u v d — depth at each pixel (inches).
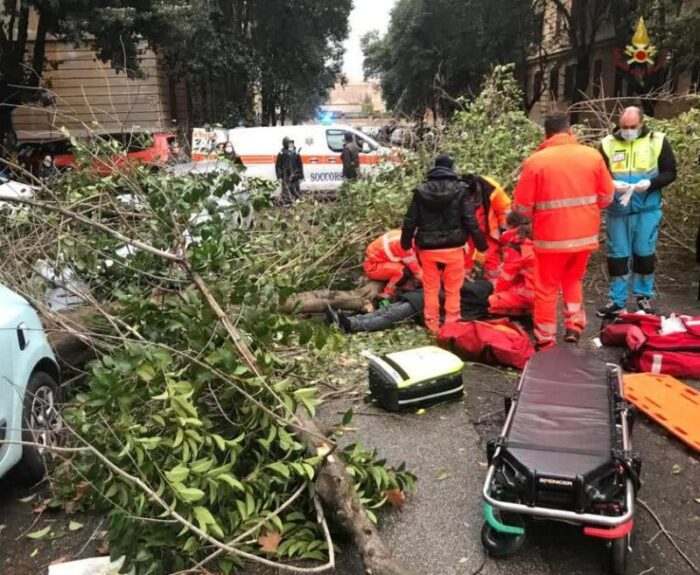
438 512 135.3
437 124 373.7
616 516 106.6
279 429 126.0
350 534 116.7
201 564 111.0
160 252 138.3
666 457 152.1
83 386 200.1
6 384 140.1
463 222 229.8
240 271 172.1
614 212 235.5
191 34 793.6
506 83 378.6
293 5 1176.2
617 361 206.5
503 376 203.3
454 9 1199.6
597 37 1175.6
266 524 120.2
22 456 148.3
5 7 690.8
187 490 106.7
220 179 202.1
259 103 1407.5
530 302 240.2
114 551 112.5
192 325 134.7
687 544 122.5
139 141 235.1
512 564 119.1
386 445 163.2
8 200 141.6
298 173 614.2
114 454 114.7
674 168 229.9
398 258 264.5
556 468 109.0
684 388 179.8
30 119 764.0
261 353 134.4
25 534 137.0
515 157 327.9
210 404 137.6
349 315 263.4
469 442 163.5
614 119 385.1
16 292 174.7
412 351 192.1
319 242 283.3
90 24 668.7
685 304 265.9
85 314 194.5
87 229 204.7
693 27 633.0
